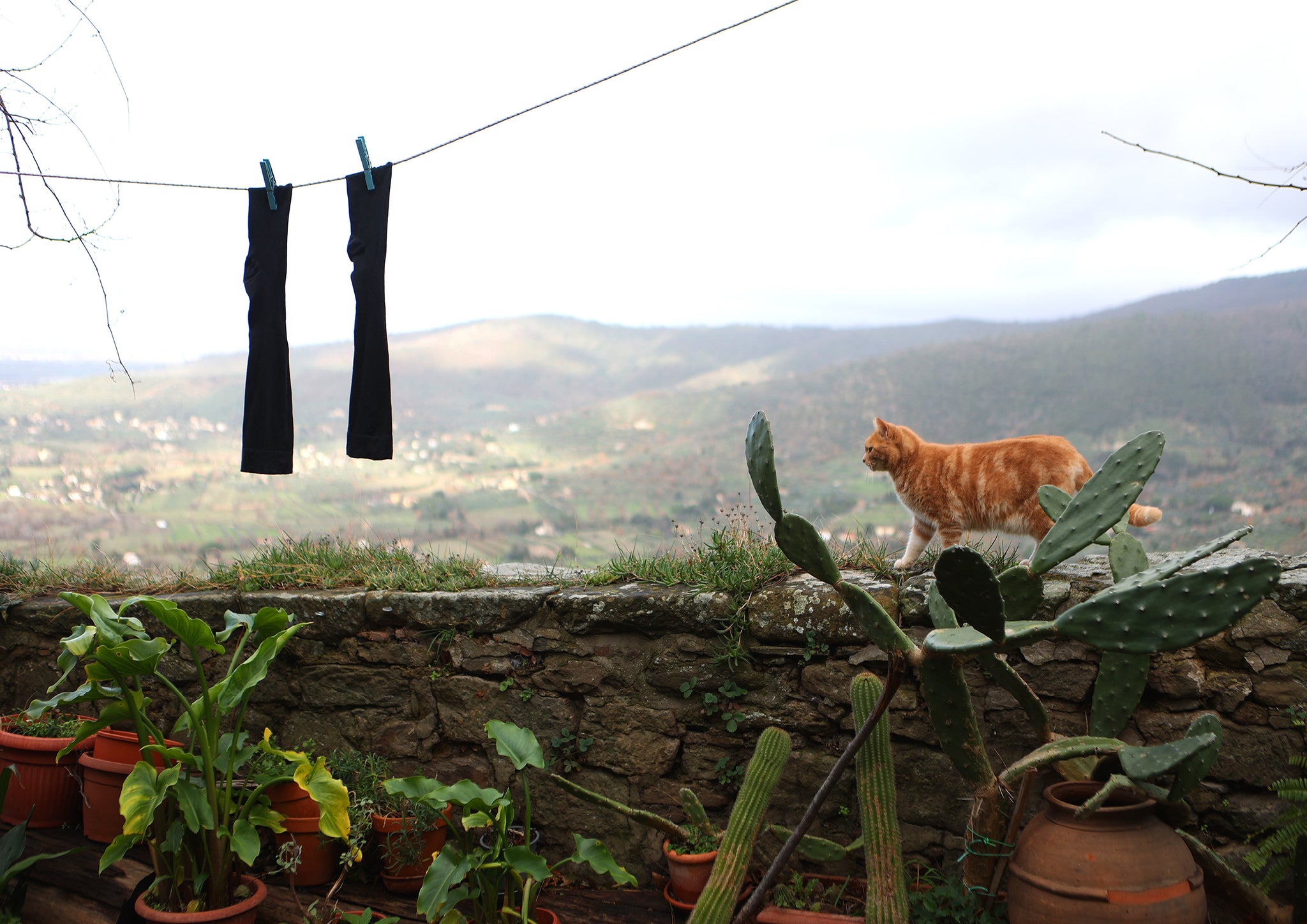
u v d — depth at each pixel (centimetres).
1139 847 211
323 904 300
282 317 352
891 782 253
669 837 307
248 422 356
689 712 313
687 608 310
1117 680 248
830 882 288
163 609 275
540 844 329
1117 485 225
